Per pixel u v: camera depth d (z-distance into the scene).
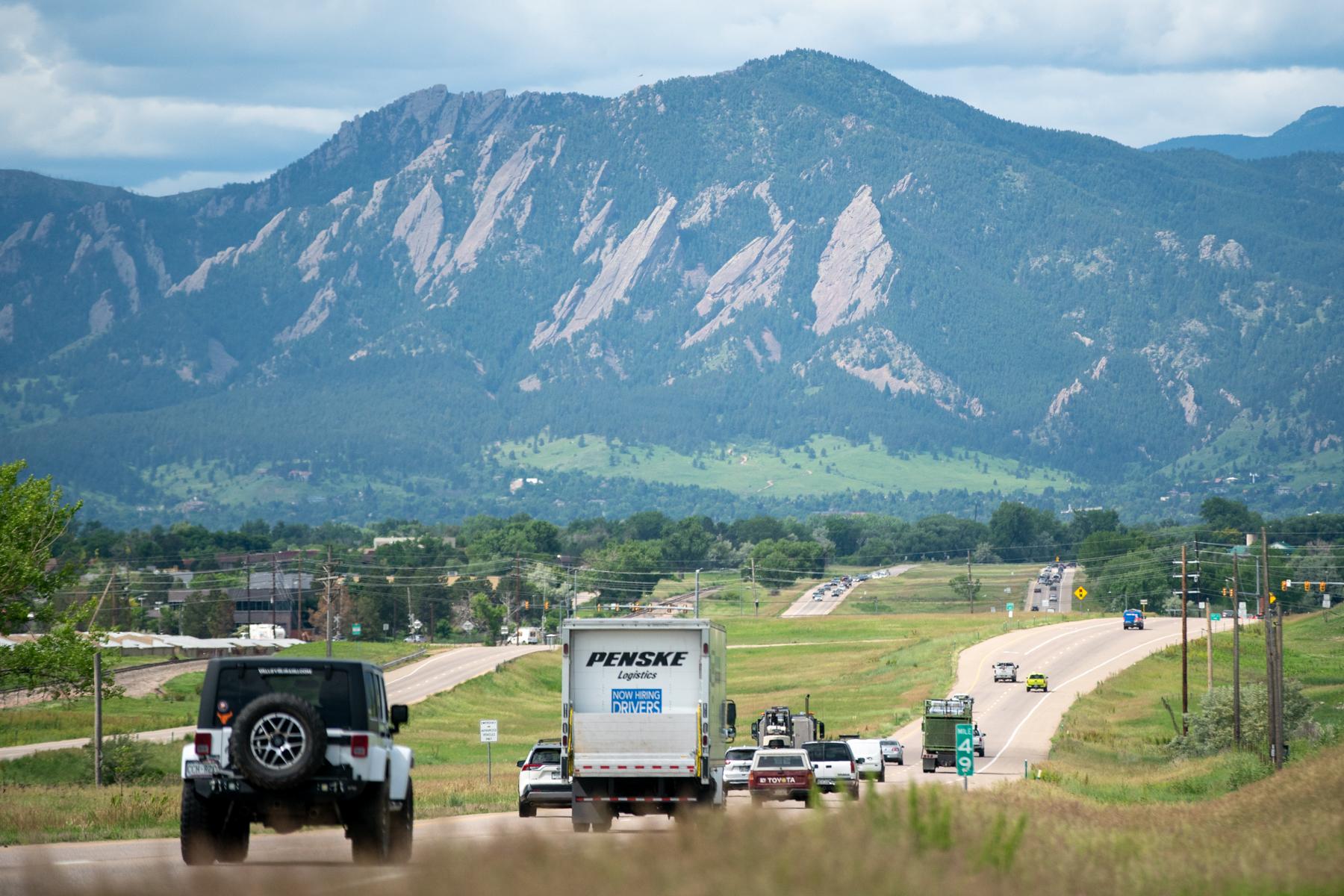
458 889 44.97
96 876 58.88
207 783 68.38
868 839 52.19
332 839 92.75
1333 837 70.06
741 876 45.19
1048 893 49.00
